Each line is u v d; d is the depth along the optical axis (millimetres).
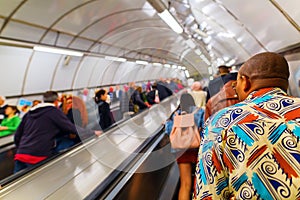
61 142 3008
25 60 5297
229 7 4215
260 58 908
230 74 2012
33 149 2711
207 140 848
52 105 2984
